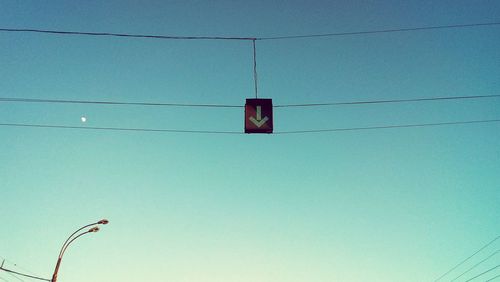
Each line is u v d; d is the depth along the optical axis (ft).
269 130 29.45
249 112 30.01
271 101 30.45
